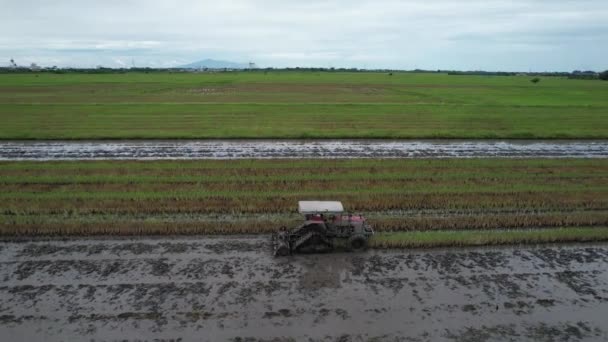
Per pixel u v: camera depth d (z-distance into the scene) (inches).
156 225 685.3
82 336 435.8
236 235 672.4
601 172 1031.0
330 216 642.8
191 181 933.2
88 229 669.3
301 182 932.0
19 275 547.8
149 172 999.0
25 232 665.0
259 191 867.4
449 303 499.2
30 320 460.1
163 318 464.4
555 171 1035.9
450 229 709.9
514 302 504.1
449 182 940.0
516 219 732.7
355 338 435.2
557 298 514.6
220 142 1362.0
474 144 1365.7
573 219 735.1
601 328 461.1
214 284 531.2
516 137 1449.3
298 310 480.1
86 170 1011.3
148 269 565.0
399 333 444.8
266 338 432.8
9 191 856.3
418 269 575.5
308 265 581.0
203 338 432.5
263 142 1369.3
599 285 544.1
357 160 1121.4
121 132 1454.2
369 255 612.7
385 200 815.1
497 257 612.4
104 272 557.0
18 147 1266.0
